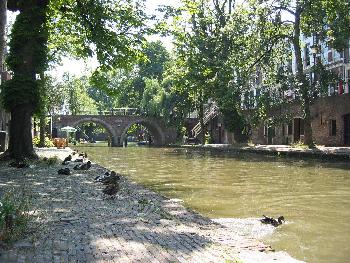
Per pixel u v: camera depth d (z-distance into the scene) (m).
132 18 19.42
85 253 5.20
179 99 57.38
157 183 14.95
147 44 20.58
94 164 19.19
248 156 30.73
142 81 74.69
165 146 59.34
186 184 14.62
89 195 9.75
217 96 35.09
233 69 34.12
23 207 7.45
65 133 63.56
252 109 41.56
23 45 18.61
